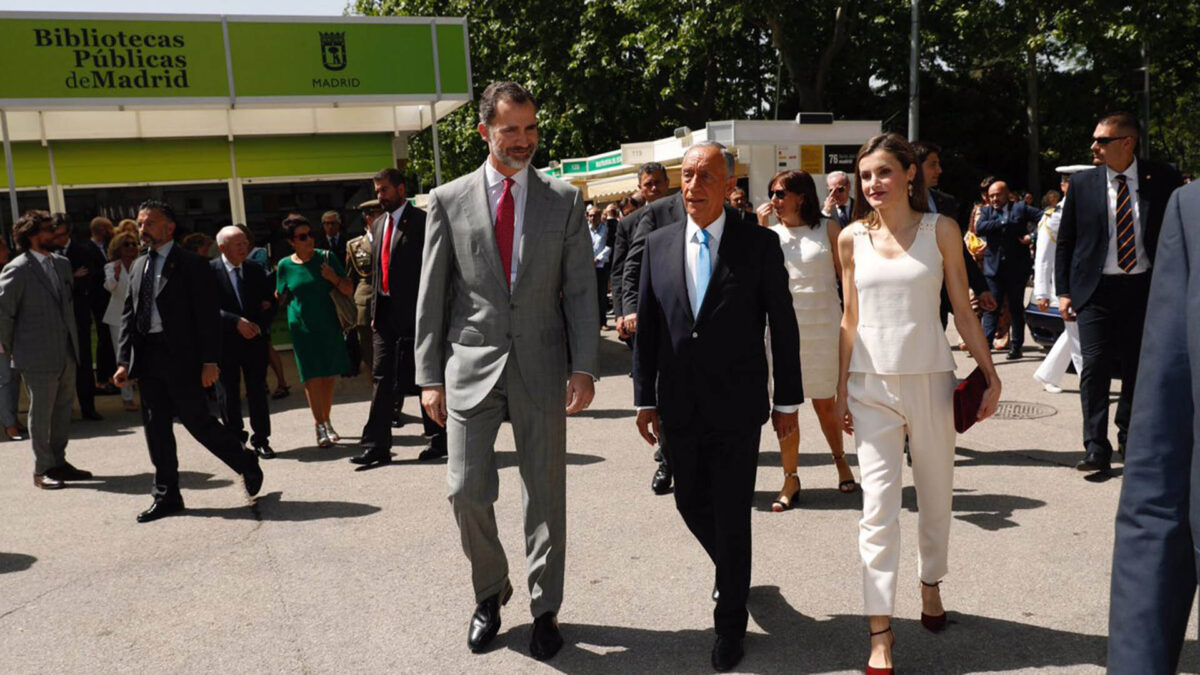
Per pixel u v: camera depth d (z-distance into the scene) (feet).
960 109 105.50
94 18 35.53
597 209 48.78
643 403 12.25
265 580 15.19
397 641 12.62
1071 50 99.86
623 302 18.71
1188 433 4.92
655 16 82.94
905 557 14.62
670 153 56.24
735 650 11.49
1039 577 13.67
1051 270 26.94
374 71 39.09
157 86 36.42
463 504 11.96
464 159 103.45
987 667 11.09
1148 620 4.87
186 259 18.85
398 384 22.84
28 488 22.48
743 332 11.56
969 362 33.86
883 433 11.33
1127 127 17.56
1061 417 24.13
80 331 31.50
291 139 45.50
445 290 12.28
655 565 14.92
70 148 42.70
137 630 13.46
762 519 16.92
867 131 50.57
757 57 100.73
